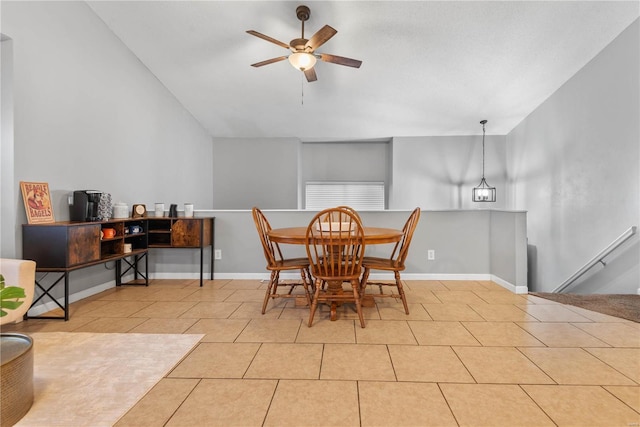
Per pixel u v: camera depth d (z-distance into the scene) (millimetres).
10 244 2459
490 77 4273
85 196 2854
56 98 2824
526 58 3883
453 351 1947
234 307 2799
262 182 6246
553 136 4633
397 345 2031
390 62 4004
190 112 5262
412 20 3324
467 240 3770
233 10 3230
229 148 6250
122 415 1358
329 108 5137
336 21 3338
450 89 4570
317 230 2711
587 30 3416
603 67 3691
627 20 3270
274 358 1858
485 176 6152
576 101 4148
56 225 2453
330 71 4211
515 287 3242
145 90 4070
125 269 3713
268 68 4160
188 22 3391
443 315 2582
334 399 1471
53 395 1495
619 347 1999
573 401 1453
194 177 5457
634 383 1596
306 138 6348
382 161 6820
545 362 1811
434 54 3842
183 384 1591
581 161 4066
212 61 4000
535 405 1425
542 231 4906
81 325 2383
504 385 1582
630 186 3355
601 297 3092
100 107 3326
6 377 1273
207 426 1294
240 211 3838
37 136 2650
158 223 3721
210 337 2154
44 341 2088
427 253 3771
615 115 3531
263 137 6238
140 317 2549
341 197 6875
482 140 6160
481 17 3275
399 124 5668
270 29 3471
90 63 3195
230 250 3850
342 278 2326
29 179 2588
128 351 1947
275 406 1422
